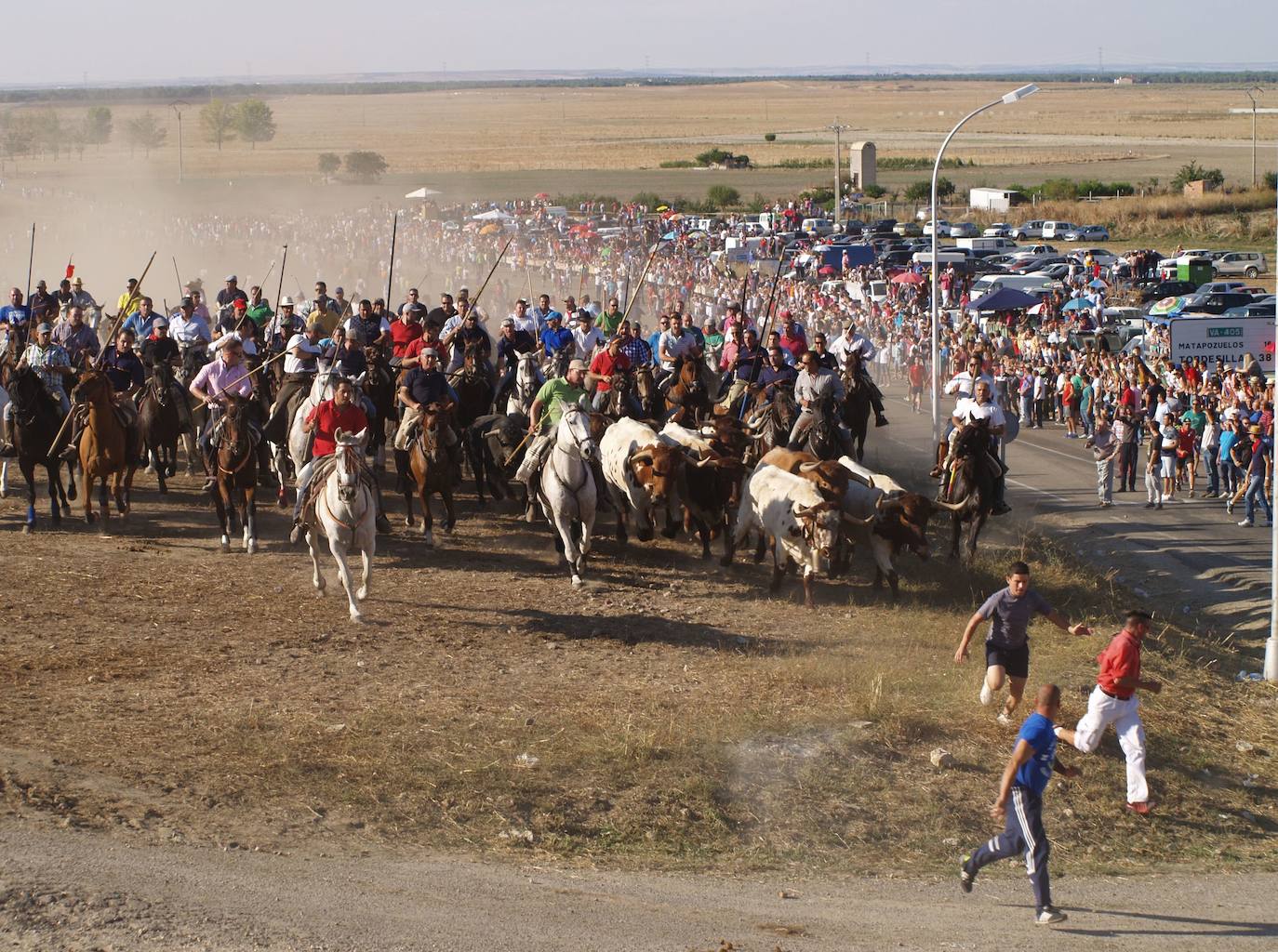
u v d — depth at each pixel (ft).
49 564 61.82
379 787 39.19
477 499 80.48
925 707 48.08
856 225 297.33
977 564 68.13
